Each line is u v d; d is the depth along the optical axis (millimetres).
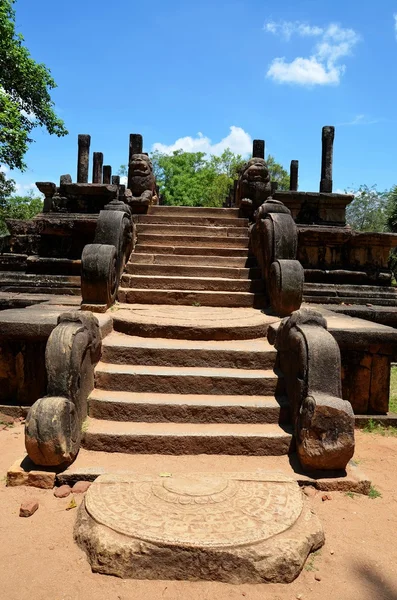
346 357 4879
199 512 2775
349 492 3361
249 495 3008
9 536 2754
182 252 7961
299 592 2396
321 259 8953
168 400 4098
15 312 5148
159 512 2770
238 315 5746
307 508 2941
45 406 3348
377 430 4730
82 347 3775
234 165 35969
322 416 3395
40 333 4465
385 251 9031
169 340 5008
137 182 9766
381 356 4883
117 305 6180
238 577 2451
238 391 4336
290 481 3229
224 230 8727
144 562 2471
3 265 9727
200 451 3758
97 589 2377
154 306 6332
